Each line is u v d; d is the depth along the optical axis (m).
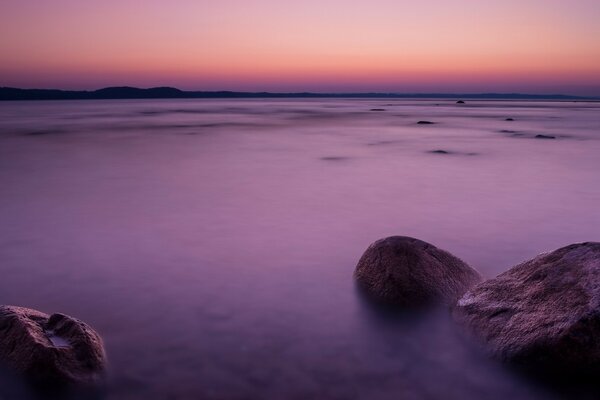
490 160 19.50
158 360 4.83
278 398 4.29
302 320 5.69
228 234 9.18
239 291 6.53
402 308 5.73
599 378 4.20
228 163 18.61
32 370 4.17
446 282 5.86
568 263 4.80
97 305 6.10
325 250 8.27
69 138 28.02
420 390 4.41
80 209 11.05
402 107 103.94
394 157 20.39
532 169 17.16
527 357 4.42
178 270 7.30
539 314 4.58
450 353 4.94
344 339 5.26
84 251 8.12
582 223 10.00
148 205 11.52
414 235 9.21
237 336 5.32
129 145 24.62
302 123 44.06
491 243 8.75
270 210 11.10
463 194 12.88
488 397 4.32
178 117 53.56
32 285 6.71
